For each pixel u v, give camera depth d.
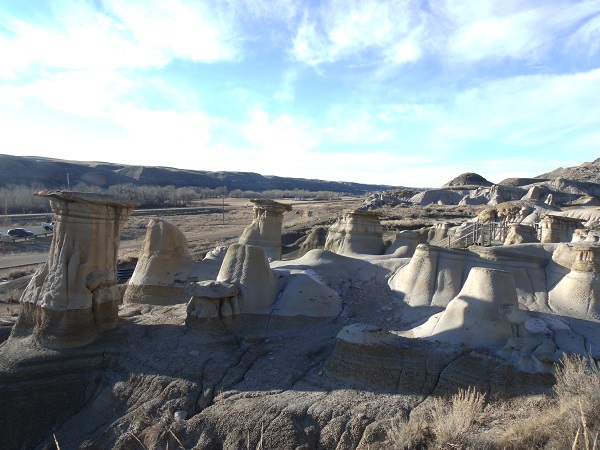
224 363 10.22
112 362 10.93
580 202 65.19
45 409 10.27
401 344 9.36
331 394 8.73
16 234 45.22
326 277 14.11
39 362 10.54
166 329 11.93
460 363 8.75
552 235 19.17
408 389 8.66
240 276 12.50
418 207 69.62
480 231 18.16
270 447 7.84
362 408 8.13
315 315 12.20
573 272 11.62
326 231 30.52
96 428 9.59
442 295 12.41
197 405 9.24
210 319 11.40
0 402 10.01
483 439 6.80
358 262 15.15
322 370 9.62
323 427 7.95
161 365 10.30
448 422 7.07
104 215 11.66
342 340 9.42
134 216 70.19
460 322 9.92
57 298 11.02
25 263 34.66
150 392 9.74
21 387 10.22
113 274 12.05
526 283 12.23
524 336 9.73
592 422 6.34
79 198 11.04
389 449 7.16
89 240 11.38
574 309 11.10
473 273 10.59
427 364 8.92
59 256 11.24
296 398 8.70
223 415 8.55
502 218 37.97
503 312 9.70
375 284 13.98
